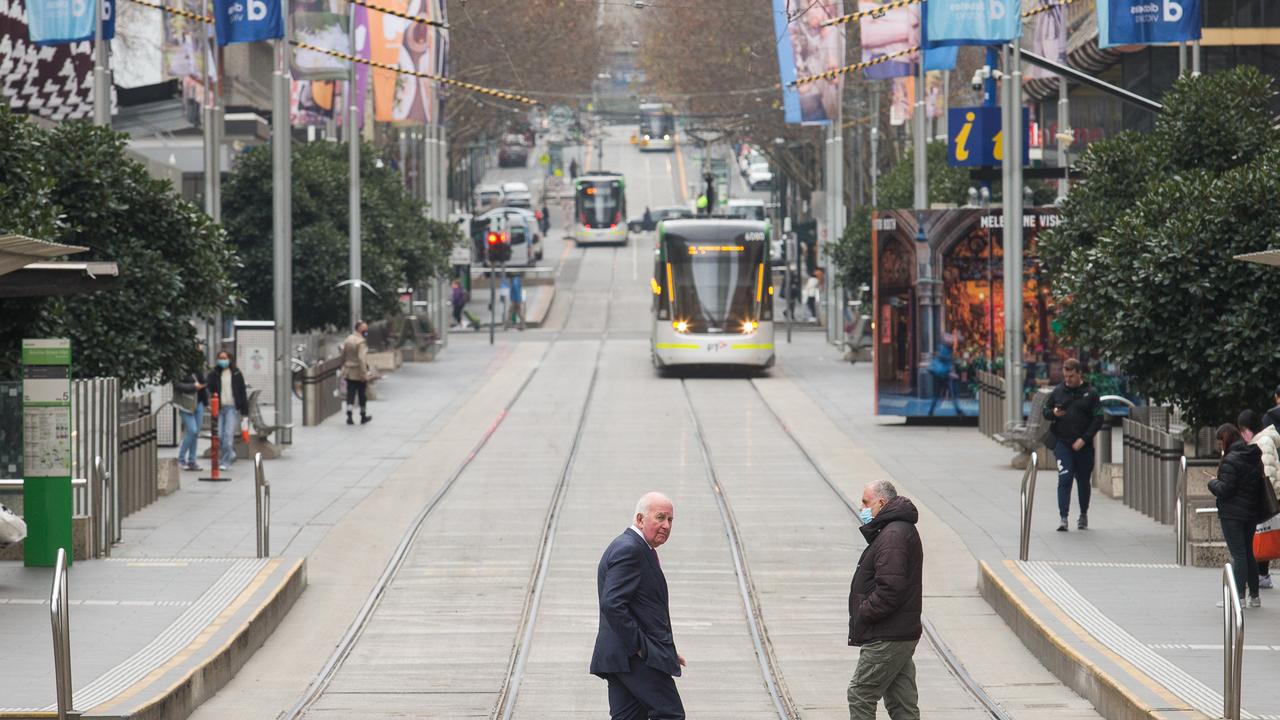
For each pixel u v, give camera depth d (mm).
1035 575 40500
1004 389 72312
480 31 151000
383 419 84125
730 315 106562
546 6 156875
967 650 35906
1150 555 44031
